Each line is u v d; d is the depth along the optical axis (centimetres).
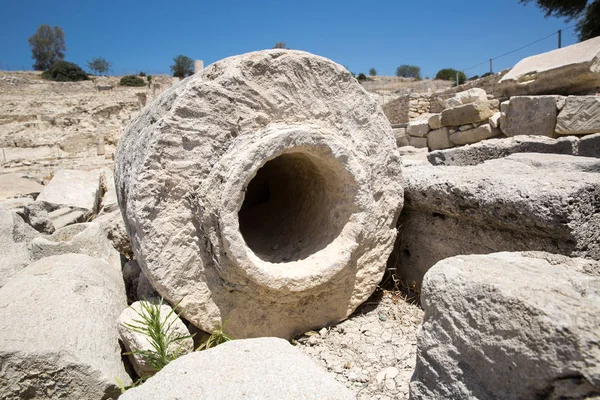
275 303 306
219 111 276
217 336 291
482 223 302
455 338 170
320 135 290
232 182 263
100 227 424
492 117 855
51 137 2147
